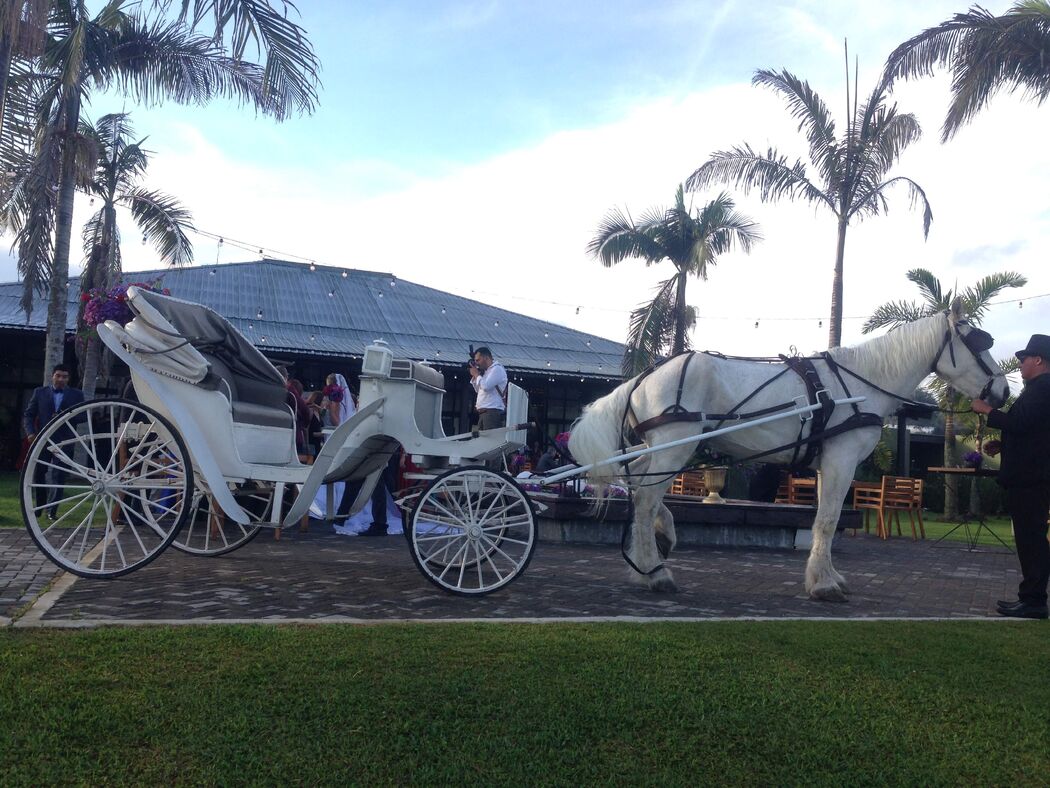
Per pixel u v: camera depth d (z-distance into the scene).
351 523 10.23
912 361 6.68
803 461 6.71
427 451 6.24
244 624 4.39
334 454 5.85
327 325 21.61
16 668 3.46
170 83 14.14
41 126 13.30
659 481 6.53
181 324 6.27
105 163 17.42
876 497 14.93
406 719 3.20
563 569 7.66
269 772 2.78
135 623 4.34
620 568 7.91
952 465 22.44
